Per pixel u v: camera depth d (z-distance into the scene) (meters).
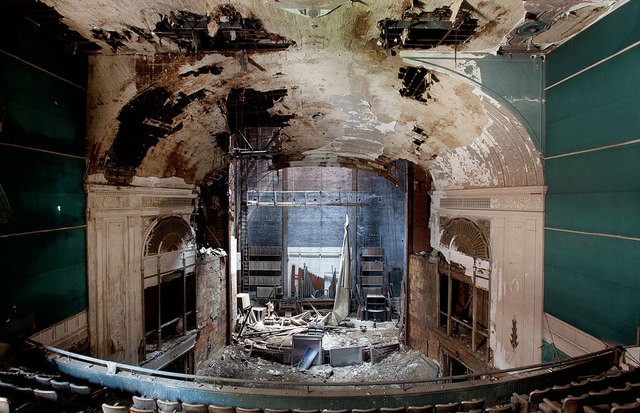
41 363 5.41
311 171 20.66
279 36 6.10
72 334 6.55
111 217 7.55
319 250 20.77
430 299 11.77
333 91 8.37
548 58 6.63
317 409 4.42
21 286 5.47
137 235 8.38
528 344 7.34
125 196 7.95
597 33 5.47
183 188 10.48
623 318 5.08
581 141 5.87
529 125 6.81
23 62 5.47
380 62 6.98
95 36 6.00
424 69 6.97
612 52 5.21
